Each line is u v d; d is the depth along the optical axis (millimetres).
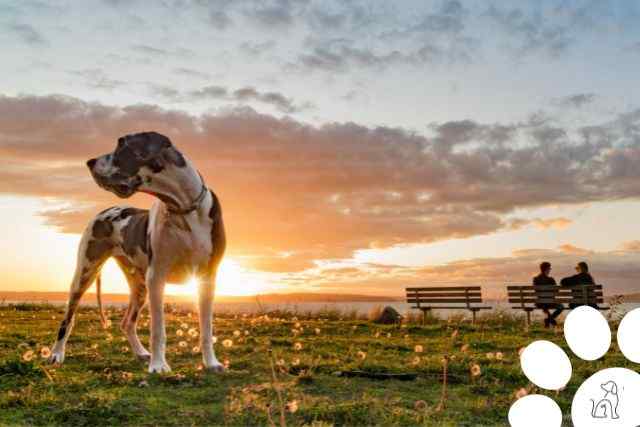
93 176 6059
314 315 18734
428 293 18375
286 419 4523
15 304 18438
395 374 6398
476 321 16906
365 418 4543
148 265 6492
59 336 7219
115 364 6934
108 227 7199
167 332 10875
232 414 4637
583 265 16859
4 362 6016
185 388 5617
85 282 7262
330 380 6238
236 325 13086
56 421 4410
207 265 6527
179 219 6277
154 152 6066
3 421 4383
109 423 4410
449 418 4703
